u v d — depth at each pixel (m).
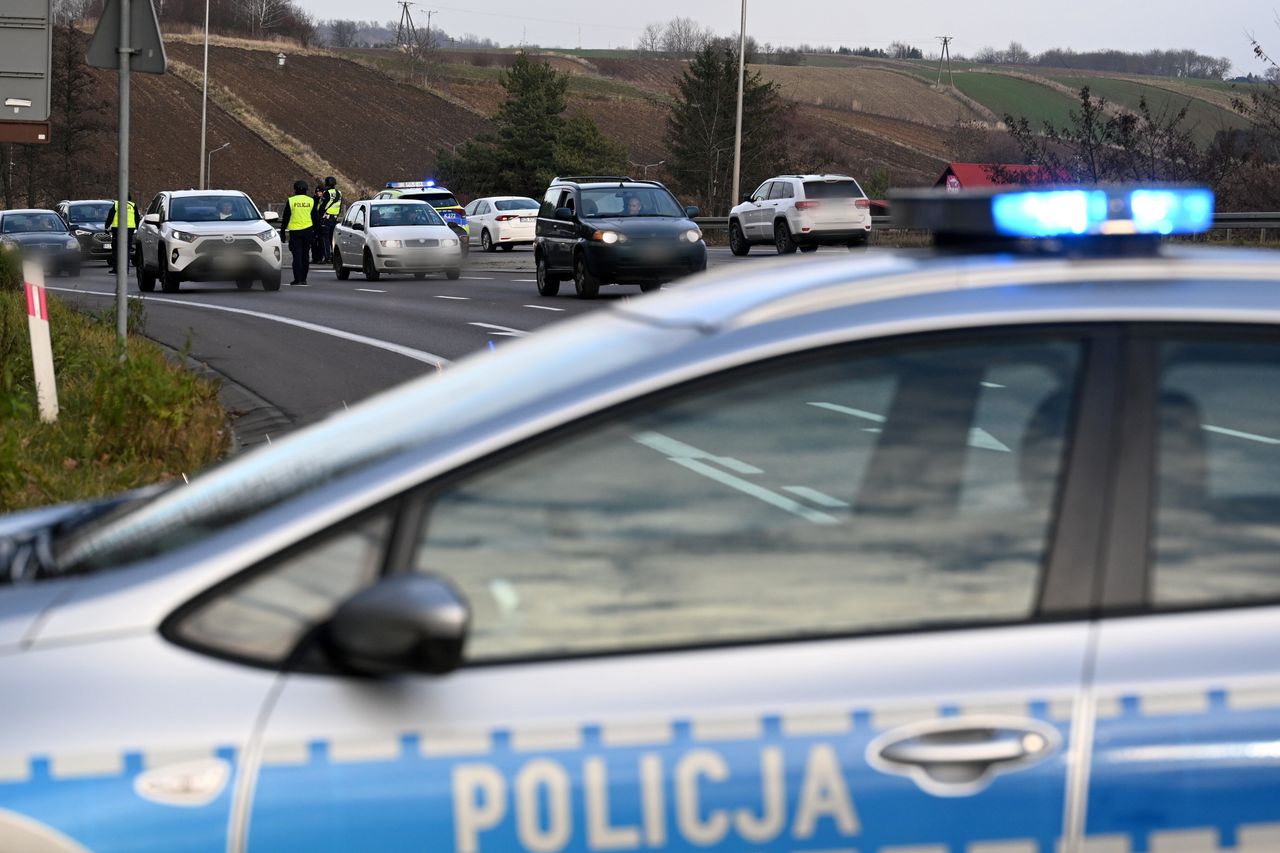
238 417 26.84
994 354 5.85
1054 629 5.54
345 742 5.23
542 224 56.69
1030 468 5.76
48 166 191.00
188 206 61.09
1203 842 5.33
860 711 5.32
